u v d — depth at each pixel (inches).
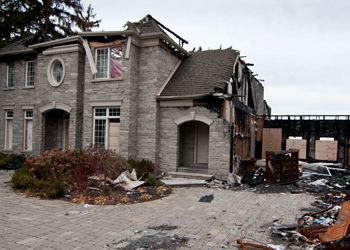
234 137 589.9
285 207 363.9
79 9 1109.1
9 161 696.4
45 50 702.5
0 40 931.3
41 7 1013.2
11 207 340.5
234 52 685.3
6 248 219.9
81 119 673.0
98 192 408.2
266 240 246.1
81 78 673.6
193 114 585.3
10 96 810.8
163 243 235.8
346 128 780.0
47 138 726.5
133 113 609.9
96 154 457.7
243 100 739.4
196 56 717.9
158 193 428.8
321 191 468.8
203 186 515.2
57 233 255.4
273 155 531.2
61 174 445.7
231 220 305.0
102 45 629.3
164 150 611.8
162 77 625.3
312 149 810.8
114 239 243.6
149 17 698.2
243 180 542.9
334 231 240.1
